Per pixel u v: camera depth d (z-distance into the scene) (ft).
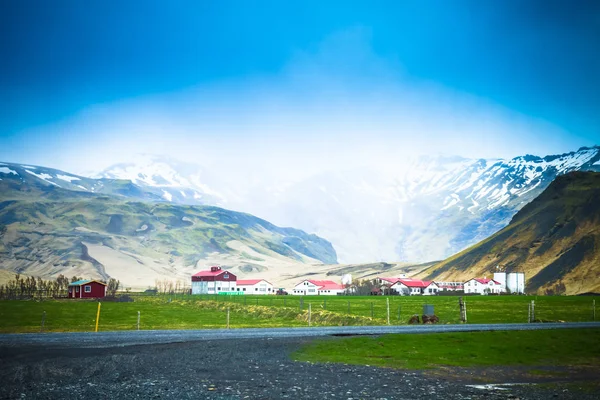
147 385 98.48
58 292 619.67
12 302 431.84
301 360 130.62
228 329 204.54
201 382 102.42
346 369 121.80
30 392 90.63
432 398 96.12
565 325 216.13
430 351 151.02
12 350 133.18
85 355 127.54
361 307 390.21
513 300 492.13
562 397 100.58
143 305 411.34
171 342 153.69
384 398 94.94
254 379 106.73
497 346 159.33
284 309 326.24
